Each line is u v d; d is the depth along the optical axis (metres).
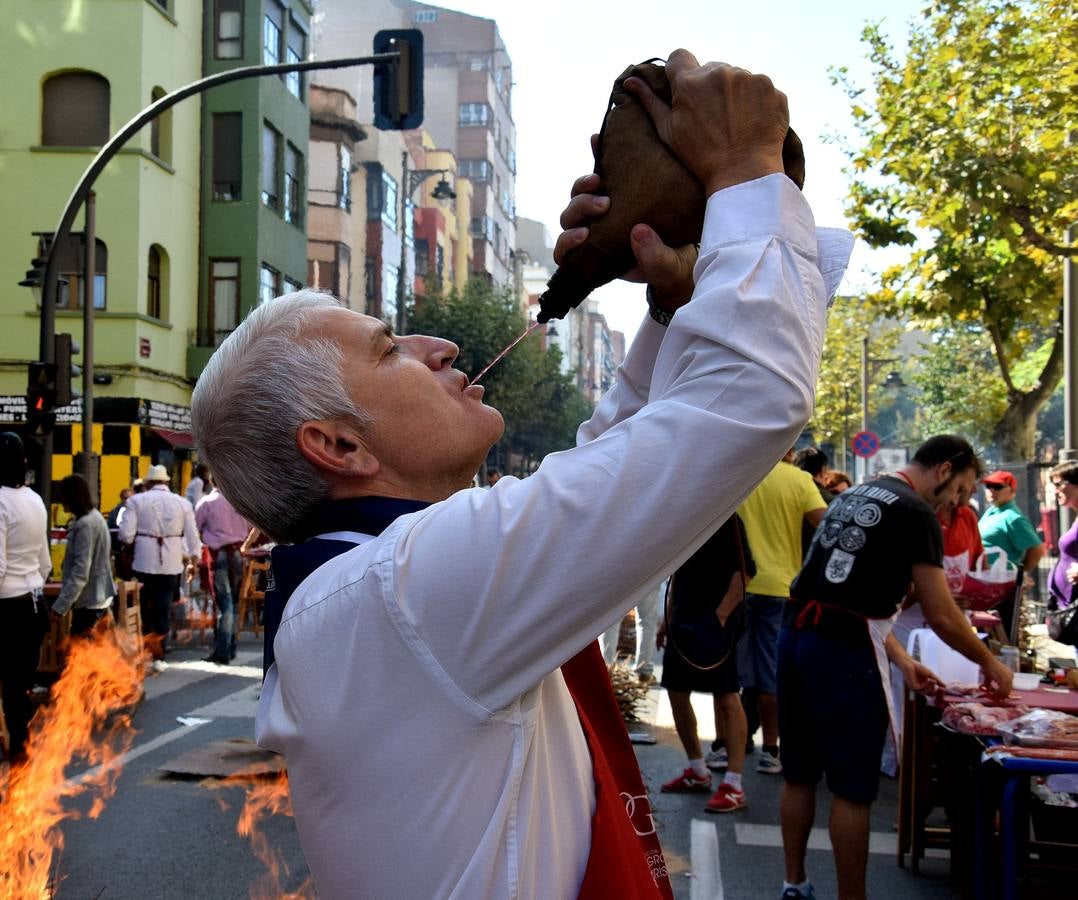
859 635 3.94
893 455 28.55
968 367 44.00
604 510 1.02
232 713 8.38
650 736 7.59
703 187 1.18
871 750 3.89
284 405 1.24
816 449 9.05
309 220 36.22
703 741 7.48
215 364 1.30
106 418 22.23
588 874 1.13
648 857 1.31
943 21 11.71
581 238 1.24
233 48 26.25
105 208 22.33
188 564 13.65
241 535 11.27
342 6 69.50
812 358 1.06
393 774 1.06
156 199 23.44
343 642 1.10
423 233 55.34
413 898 1.06
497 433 1.34
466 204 66.00
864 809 3.88
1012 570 7.24
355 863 1.09
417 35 11.28
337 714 1.08
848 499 4.15
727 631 5.82
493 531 1.05
